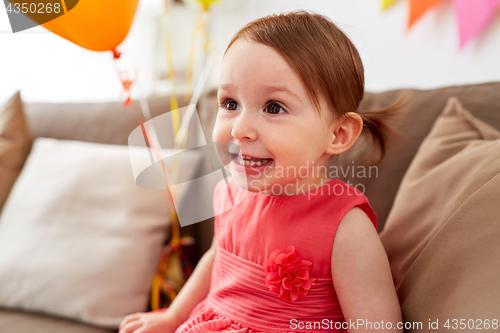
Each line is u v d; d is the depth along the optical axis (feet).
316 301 1.81
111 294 2.58
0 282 2.67
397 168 2.41
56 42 5.16
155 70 5.52
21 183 3.06
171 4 5.37
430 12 3.53
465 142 2.10
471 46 3.32
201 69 4.84
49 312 2.58
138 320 2.23
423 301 1.50
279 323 1.80
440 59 3.52
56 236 2.75
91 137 3.49
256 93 1.67
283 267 1.78
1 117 3.45
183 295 2.35
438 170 2.01
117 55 2.35
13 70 5.08
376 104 2.64
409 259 1.79
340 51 1.85
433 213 1.84
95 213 2.83
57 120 3.68
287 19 1.82
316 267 1.82
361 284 1.71
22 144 3.42
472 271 1.33
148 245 2.81
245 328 1.84
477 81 3.29
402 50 3.76
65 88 5.27
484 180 1.63
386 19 3.82
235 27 5.01
